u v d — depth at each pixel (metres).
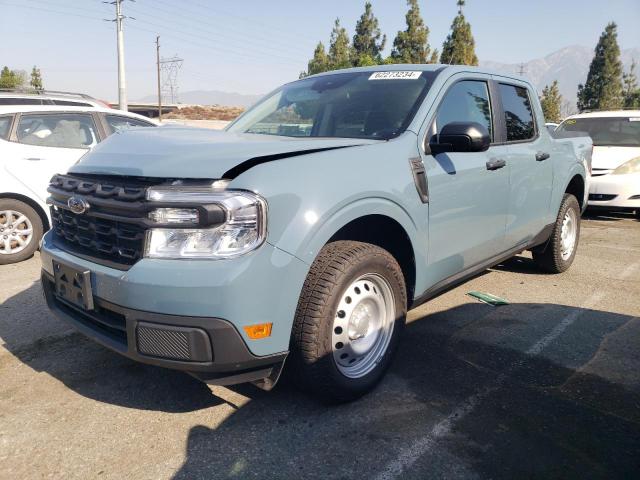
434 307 4.43
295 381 2.74
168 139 2.86
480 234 3.77
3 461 2.42
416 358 3.45
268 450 2.51
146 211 2.34
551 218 4.90
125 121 6.89
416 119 3.25
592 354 3.54
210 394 3.01
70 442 2.57
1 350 3.59
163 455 2.47
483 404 2.90
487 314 4.28
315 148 2.70
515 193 4.11
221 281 2.24
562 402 2.93
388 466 2.39
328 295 2.57
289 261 2.39
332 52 49.38
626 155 8.70
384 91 3.60
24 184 5.86
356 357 2.91
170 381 3.17
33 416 2.79
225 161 2.39
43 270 3.05
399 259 3.25
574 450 2.50
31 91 8.75
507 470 2.36
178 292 2.25
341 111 3.57
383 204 2.82
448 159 3.36
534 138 4.51
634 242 7.16
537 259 5.37
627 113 9.80
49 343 3.70
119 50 28.25
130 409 2.86
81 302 2.64
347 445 2.54
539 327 4.01
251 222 2.30
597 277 5.38
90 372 3.28
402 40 35.09
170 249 2.32
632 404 2.92
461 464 2.40
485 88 4.02
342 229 2.82
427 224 3.18
